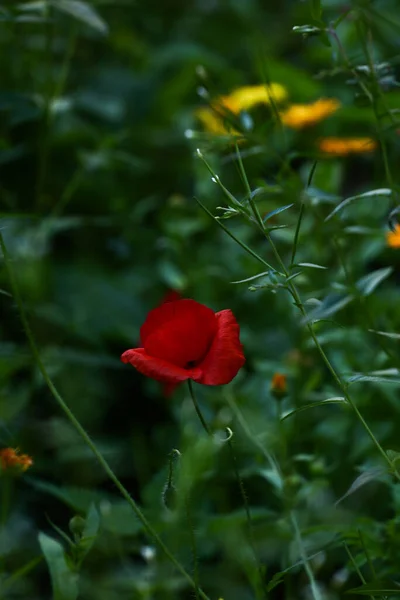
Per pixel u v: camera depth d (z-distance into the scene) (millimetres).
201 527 1647
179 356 1445
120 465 1844
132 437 1886
